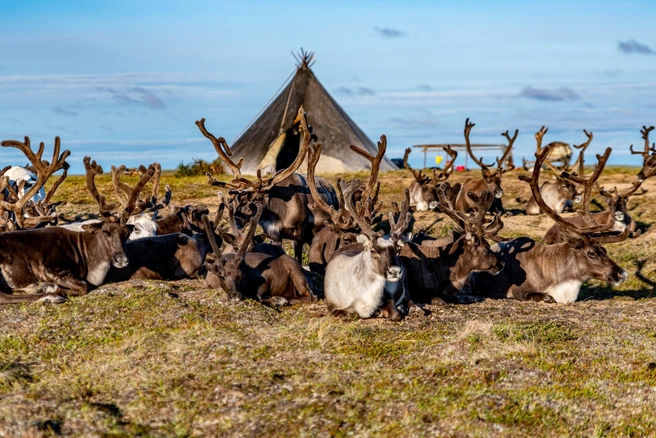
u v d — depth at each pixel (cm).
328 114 3316
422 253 1008
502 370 715
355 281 888
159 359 744
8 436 580
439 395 660
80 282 965
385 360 752
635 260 1356
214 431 600
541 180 2586
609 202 1602
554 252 1062
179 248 1073
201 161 3123
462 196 2014
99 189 2225
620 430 609
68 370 726
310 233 1247
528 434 597
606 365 736
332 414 623
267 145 3234
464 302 1030
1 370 715
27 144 1177
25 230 980
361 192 1238
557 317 906
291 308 954
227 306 903
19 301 918
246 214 1143
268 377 700
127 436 588
